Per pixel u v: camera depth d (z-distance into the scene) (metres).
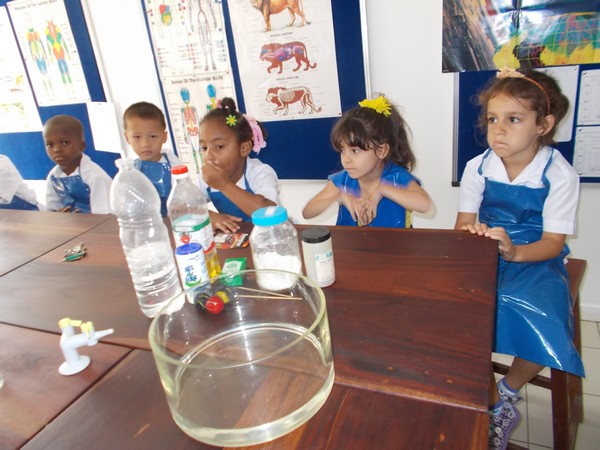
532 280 1.21
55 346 0.79
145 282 0.89
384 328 0.73
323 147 2.07
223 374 0.65
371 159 1.40
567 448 1.22
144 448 0.55
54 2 2.34
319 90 1.96
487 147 1.75
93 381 0.68
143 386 0.66
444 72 1.73
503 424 1.26
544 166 1.31
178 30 2.13
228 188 1.44
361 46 1.81
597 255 1.80
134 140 1.94
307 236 0.84
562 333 1.10
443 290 0.82
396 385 0.60
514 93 1.22
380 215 1.50
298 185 2.22
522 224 1.38
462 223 1.47
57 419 0.61
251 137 1.59
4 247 1.29
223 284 0.85
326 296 0.84
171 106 2.32
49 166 2.81
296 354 0.67
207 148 1.51
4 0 2.46
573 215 1.29
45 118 2.68
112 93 2.46
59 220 1.48
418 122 1.87
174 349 0.72
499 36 1.61
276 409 0.58
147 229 1.06
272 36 1.95
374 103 1.42
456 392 0.58
